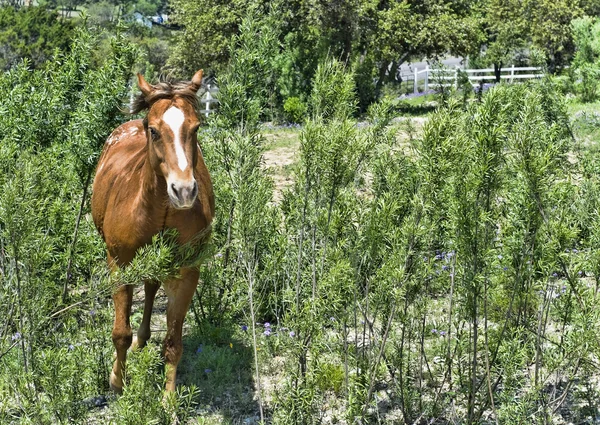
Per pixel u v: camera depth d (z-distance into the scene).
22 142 7.49
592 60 23.19
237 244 5.52
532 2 33.59
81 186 7.32
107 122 7.07
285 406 4.75
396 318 5.32
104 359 6.04
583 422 5.23
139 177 5.45
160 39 49.56
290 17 26.17
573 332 4.89
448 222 5.05
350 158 5.15
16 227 4.81
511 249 4.80
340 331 5.48
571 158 10.52
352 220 5.30
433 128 4.76
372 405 5.46
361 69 26.67
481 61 29.83
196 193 4.82
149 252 4.79
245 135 6.03
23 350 5.05
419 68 42.50
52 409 4.69
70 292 7.04
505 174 4.90
